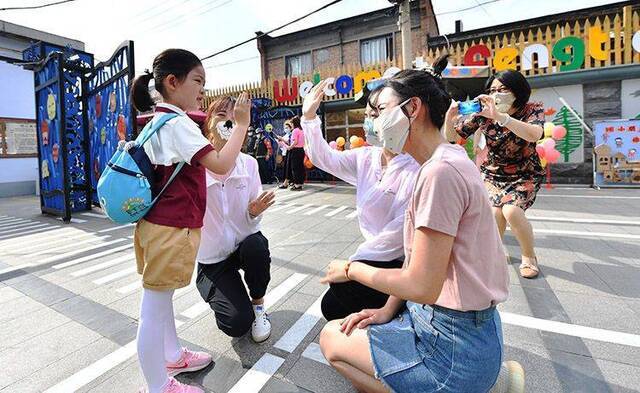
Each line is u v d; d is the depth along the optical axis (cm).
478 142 349
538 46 825
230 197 220
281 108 1124
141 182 155
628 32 760
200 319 254
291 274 332
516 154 301
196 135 159
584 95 812
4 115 1112
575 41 791
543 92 840
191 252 168
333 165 213
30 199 1043
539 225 456
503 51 853
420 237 122
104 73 650
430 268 120
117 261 395
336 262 167
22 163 1149
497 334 136
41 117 712
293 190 895
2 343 232
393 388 134
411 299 124
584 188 750
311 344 220
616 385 175
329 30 1482
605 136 738
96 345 228
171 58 163
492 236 130
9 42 1120
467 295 126
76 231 552
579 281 288
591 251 354
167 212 163
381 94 141
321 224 520
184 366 194
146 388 176
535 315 241
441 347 130
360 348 146
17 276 354
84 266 380
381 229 193
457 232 125
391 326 145
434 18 1357
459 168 123
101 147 682
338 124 1113
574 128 820
